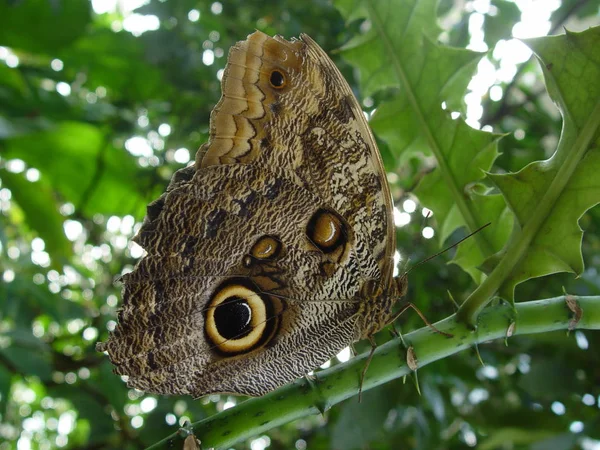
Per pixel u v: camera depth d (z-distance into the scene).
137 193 0.36
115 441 0.26
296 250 0.15
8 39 0.33
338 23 0.29
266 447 0.34
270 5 0.30
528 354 0.26
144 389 0.15
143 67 0.33
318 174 0.15
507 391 0.29
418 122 0.16
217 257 0.15
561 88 0.13
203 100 0.31
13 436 0.40
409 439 0.29
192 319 0.15
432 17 0.17
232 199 0.14
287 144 0.14
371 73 0.17
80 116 0.34
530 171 0.13
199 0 0.30
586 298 0.13
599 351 0.23
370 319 0.16
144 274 0.14
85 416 0.26
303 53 0.14
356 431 0.22
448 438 0.29
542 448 0.23
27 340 0.24
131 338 0.14
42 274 0.35
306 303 0.16
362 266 0.16
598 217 0.28
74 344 0.30
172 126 0.33
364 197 0.15
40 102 0.33
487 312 0.13
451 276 0.28
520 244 0.13
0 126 0.29
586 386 0.23
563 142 0.13
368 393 0.22
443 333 0.13
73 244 0.40
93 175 0.36
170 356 0.15
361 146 0.15
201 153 0.14
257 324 0.15
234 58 0.14
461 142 0.16
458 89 0.16
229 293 0.15
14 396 0.45
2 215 0.40
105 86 0.35
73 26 0.33
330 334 0.16
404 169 0.30
